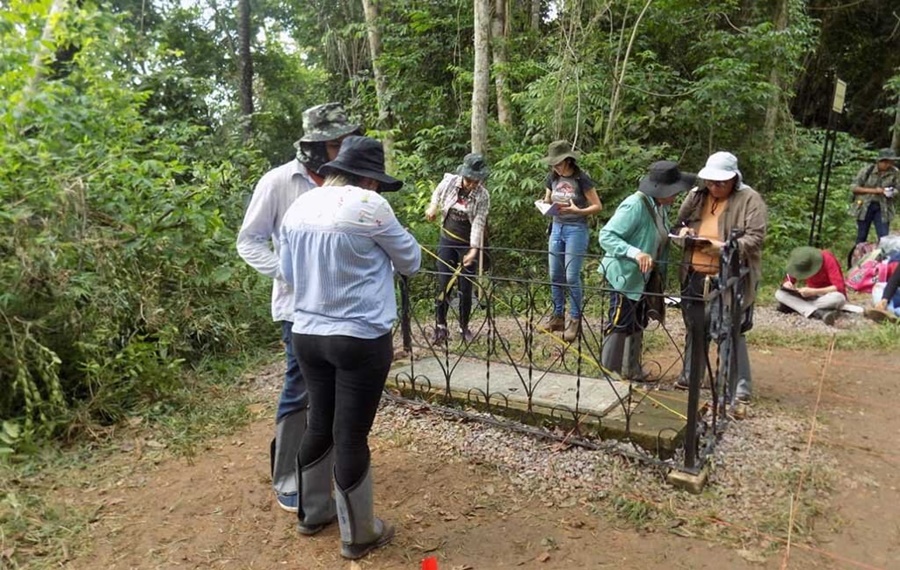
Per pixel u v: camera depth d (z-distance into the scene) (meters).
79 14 5.86
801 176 10.89
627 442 3.31
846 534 2.72
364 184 2.42
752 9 10.25
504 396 3.74
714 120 8.77
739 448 3.41
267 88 15.48
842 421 3.87
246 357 4.93
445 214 5.23
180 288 4.89
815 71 16.67
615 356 4.15
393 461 3.40
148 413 3.92
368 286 2.37
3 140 4.35
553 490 3.08
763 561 2.54
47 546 2.68
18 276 3.67
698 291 3.88
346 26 12.62
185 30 14.14
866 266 7.25
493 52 9.73
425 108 11.08
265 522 2.89
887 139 17.06
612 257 3.89
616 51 8.76
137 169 4.66
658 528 2.77
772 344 5.50
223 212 5.68
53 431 3.62
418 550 2.67
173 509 2.98
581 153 7.88
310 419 2.65
